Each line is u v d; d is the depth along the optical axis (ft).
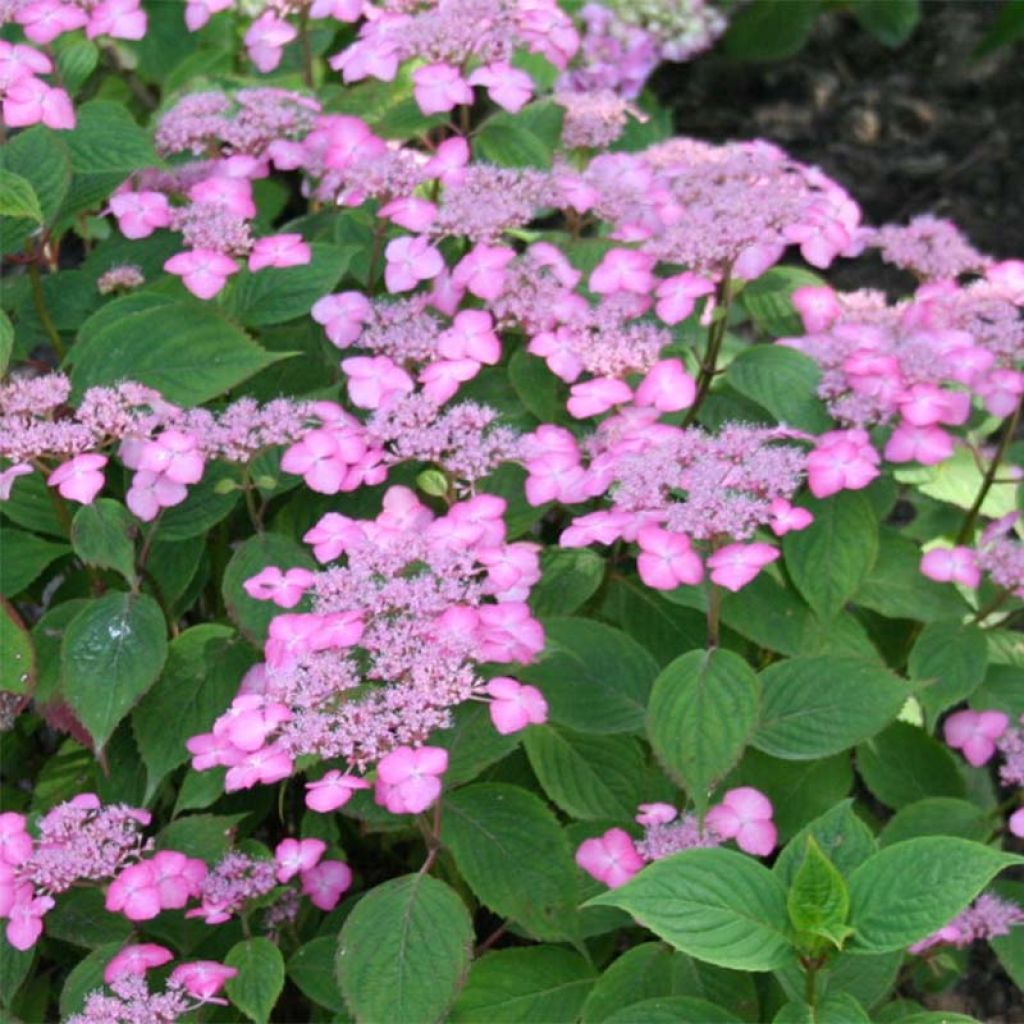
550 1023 3.72
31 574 3.93
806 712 3.71
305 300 4.08
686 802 3.85
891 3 6.09
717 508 3.59
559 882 3.67
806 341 4.07
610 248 4.21
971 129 6.38
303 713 3.51
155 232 4.30
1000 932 3.77
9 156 4.02
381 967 3.54
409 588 3.57
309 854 3.67
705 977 3.69
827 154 6.32
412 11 4.25
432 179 4.17
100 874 3.61
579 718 3.78
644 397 3.86
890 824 3.90
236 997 3.59
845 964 3.62
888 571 4.05
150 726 3.82
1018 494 4.03
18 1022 3.74
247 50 5.24
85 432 3.72
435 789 3.43
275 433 3.78
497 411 3.92
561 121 4.44
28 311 4.22
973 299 4.17
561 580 3.91
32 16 4.09
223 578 3.91
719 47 6.53
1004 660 4.04
